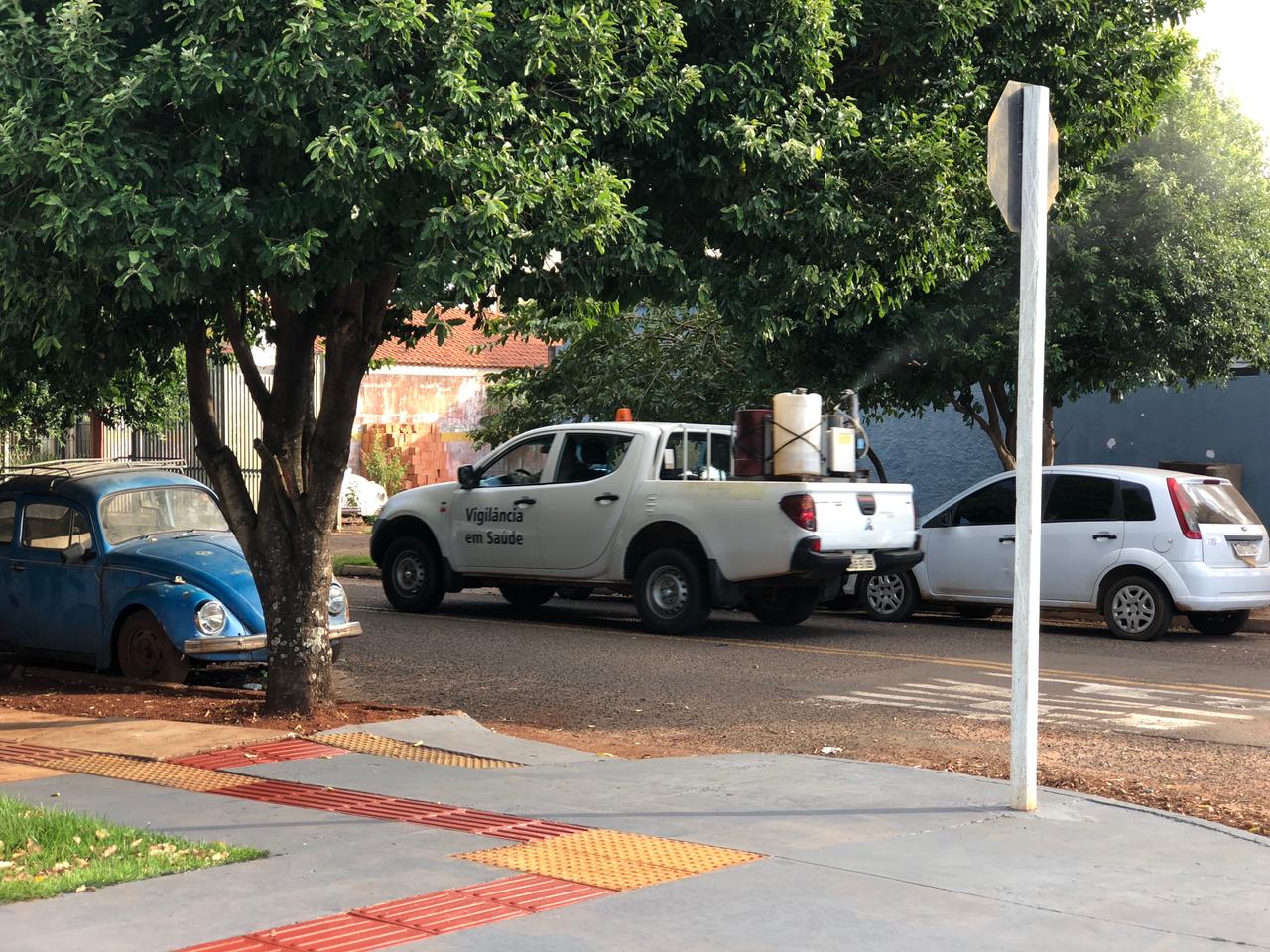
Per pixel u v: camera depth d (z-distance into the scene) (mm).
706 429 15852
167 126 8070
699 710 10719
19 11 7652
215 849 6082
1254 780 8211
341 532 34625
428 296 7848
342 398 9742
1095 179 15172
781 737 9656
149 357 10820
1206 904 5426
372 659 13336
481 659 13320
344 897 5379
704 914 5191
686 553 14906
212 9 7648
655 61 8859
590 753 8812
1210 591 14383
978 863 5961
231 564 11781
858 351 16875
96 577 11922
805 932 4988
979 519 15961
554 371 22328
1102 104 12039
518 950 4766
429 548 17062
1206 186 17156
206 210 7660
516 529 16234
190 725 9359
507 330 20875
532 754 8523
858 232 9750
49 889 5395
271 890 5477
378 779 7711
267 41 7734
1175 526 14461
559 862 5941
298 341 9812
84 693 11242
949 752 9023
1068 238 16328
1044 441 18453
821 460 14516
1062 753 8984
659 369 21078
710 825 6633
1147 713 10398
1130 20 12344
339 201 7938
